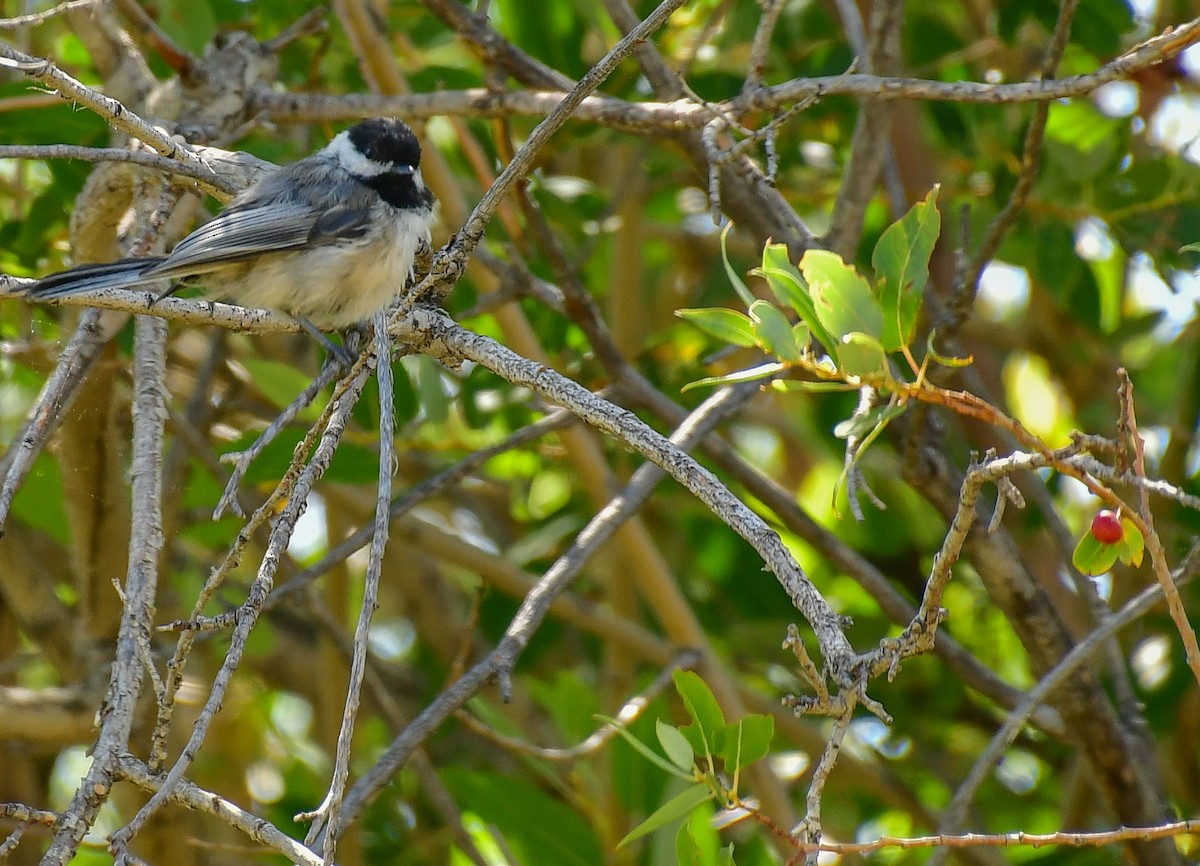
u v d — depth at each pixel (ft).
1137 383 45.65
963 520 17.43
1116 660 34.14
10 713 32.30
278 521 18.98
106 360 31.14
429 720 25.14
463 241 21.07
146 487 23.08
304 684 44.60
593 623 38.34
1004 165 37.99
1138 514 20.30
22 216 42.22
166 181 26.37
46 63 21.08
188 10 34.71
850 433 20.16
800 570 17.88
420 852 39.45
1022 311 50.72
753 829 33.17
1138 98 38.55
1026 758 45.93
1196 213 35.60
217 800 18.65
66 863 18.62
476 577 46.78
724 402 31.50
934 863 26.55
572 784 35.86
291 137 41.68
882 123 31.99
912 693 43.16
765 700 38.47
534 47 40.01
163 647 36.40
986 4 42.91
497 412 41.93
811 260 19.67
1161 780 33.94
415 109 32.17
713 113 26.20
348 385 20.31
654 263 51.83
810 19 41.47
